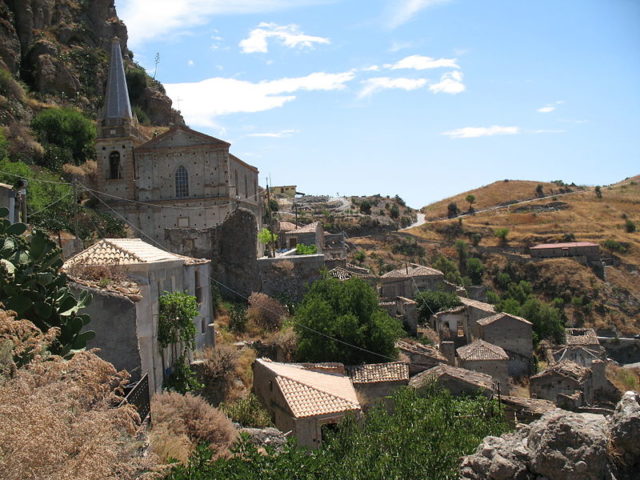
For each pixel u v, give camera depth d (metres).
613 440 9.90
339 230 156.38
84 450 10.81
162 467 12.71
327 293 40.84
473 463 11.68
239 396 30.41
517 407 32.31
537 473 10.54
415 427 16.73
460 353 48.84
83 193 64.94
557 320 77.00
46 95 89.88
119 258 25.36
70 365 13.12
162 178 63.34
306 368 33.75
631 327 125.38
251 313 42.06
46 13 102.00
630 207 198.38
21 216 29.80
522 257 146.88
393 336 39.38
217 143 62.84
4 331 12.98
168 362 26.91
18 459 9.70
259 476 14.31
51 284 16.64
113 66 66.31
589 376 49.25
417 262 145.50
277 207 148.25
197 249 46.25
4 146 61.34
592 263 143.25
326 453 17.30
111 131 63.75
